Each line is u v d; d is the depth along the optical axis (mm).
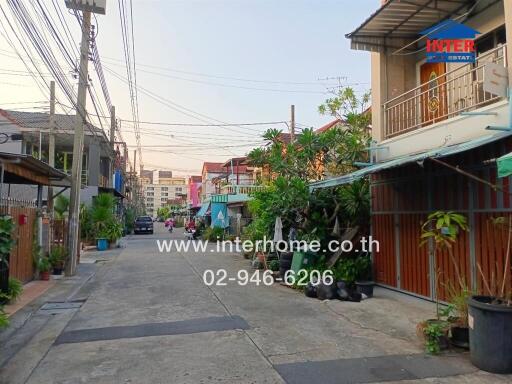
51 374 4988
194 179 76750
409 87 10492
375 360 5266
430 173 8117
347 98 16781
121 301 9281
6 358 5621
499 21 8336
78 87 13562
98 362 5352
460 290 6547
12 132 24094
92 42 13328
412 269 8656
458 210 7328
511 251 6180
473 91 8227
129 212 44594
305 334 6480
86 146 28156
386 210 9688
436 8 8875
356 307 8305
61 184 15211
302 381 4613
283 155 13320
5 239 7156
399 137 9383
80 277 13000
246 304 8766
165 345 6000
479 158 6875
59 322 7582
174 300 9258
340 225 11719
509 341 4746
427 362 5160
